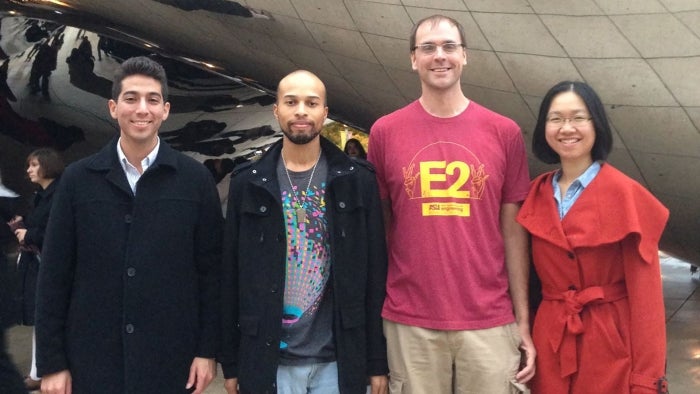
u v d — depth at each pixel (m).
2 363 4.19
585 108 2.89
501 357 2.92
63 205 2.88
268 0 5.86
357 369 2.94
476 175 2.94
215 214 3.06
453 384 3.00
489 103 5.61
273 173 2.97
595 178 2.89
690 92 4.70
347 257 2.94
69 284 2.91
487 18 4.86
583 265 2.87
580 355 2.86
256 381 2.88
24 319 4.93
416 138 3.02
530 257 3.14
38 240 4.77
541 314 2.98
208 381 3.04
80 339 2.86
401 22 5.29
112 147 2.96
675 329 6.87
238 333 3.04
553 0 4.54
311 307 2.95
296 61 6.74
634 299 2.76
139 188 2.89
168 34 7.79
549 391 2.93
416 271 2.93
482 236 2.94
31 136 10.65
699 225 5.91
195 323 3.01
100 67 10.45
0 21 9.73
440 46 2.95
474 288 2.91
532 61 5.02
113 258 2.85
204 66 8.60
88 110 10.79
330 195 2.96
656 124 5.00
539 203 3.00
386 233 3.22
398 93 6.35
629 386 2.76
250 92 10.49
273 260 2.92
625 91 4.88
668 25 4.39
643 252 2.74
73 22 8.47
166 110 3.00
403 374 2.95
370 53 5.87
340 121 8.50
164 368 2.90
